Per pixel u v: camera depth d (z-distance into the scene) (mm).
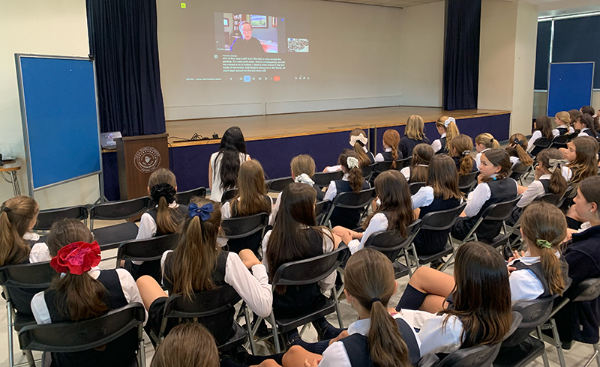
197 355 1078
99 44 6312
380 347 1160
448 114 9352
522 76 10156
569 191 3244
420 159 3707
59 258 1431
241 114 9844
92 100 4727
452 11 10273
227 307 1762
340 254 2059
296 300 2006
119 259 2191
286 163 6422
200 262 1631
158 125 6906
